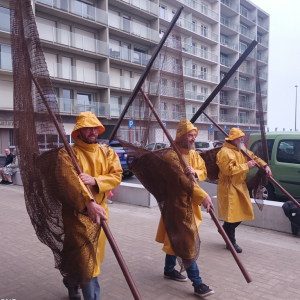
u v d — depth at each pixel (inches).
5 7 831.7
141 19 1171.3
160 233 134.0
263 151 190.2
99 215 91.4
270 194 286.0
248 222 226.5
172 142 115.9
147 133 124.0
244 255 166.9
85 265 96.6
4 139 855.1
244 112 1470.2
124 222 236.7
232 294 123.8
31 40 96.6
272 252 171.5
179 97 115.3
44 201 99.8
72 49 955.3
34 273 144.3
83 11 976.9
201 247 179.6
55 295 123.7
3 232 209.9
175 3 1279.5
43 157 96.8
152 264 155.6
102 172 108.4
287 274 142.4
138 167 125.7
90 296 100.3
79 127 103.9
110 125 1069.8
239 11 1630.2
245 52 156.3
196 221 129.1
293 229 203.3
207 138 1338.6
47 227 101.3
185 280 136.2
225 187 171.3
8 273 144.5
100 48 1024.9
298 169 267.7
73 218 98.4
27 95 101.4
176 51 116.0
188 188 114.6
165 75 118.5
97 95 1062.4
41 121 98.0
